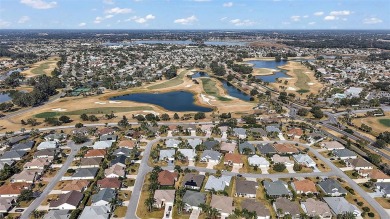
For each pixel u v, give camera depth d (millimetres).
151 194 126938
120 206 120875
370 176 142625
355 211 116312
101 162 158375
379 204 123812
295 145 180125
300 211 119625
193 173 146750
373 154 161000
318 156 165875
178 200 124750
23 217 114250
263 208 116812
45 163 153750
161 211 118125
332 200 123375
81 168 147500
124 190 132250
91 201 124562
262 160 155875
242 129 196625
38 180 141000
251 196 128625
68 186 130875
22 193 124812
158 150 169375
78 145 180125
